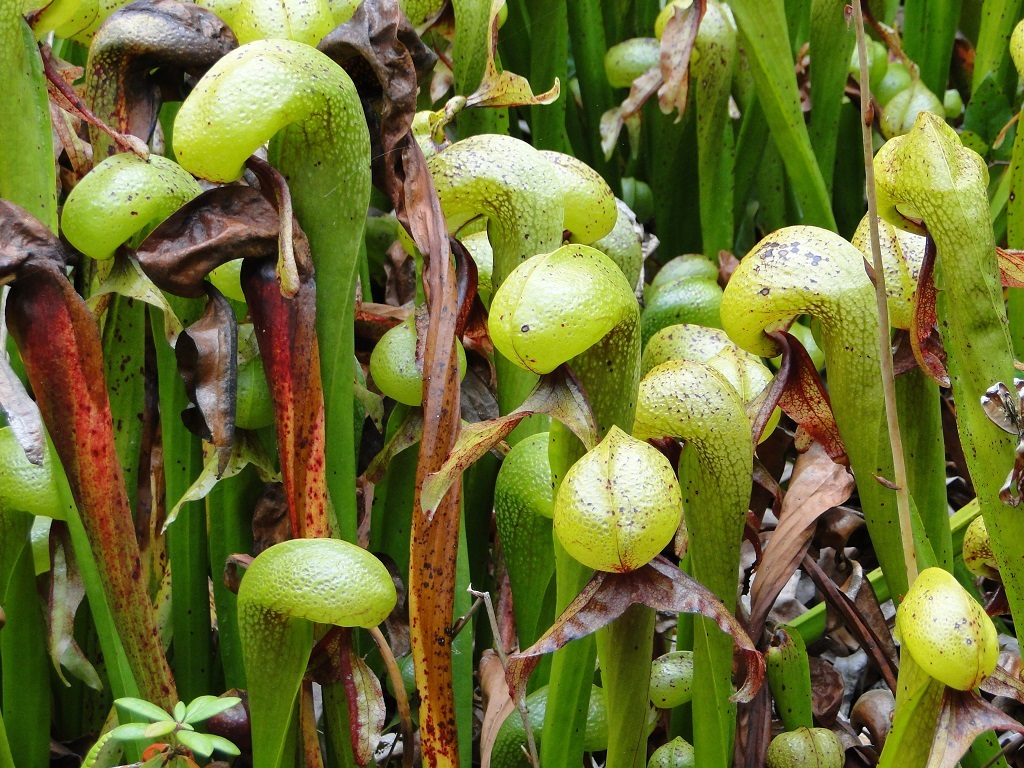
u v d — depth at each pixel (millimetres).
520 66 1574
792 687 1115
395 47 952
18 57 939
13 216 928
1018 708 1271
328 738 1132
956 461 1280
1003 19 1570
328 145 935
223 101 907
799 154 1310
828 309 952
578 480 896
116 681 1030
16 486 1016
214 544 1122
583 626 913
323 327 972
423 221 954
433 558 976
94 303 997
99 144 985
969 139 1590
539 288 888
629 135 1749
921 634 908
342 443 1002
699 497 975
